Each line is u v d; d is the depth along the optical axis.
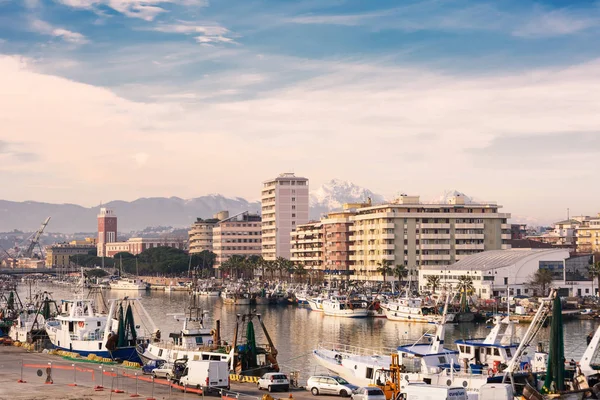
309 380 90.12
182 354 108.75
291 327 198.75
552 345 81.69
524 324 197.50
